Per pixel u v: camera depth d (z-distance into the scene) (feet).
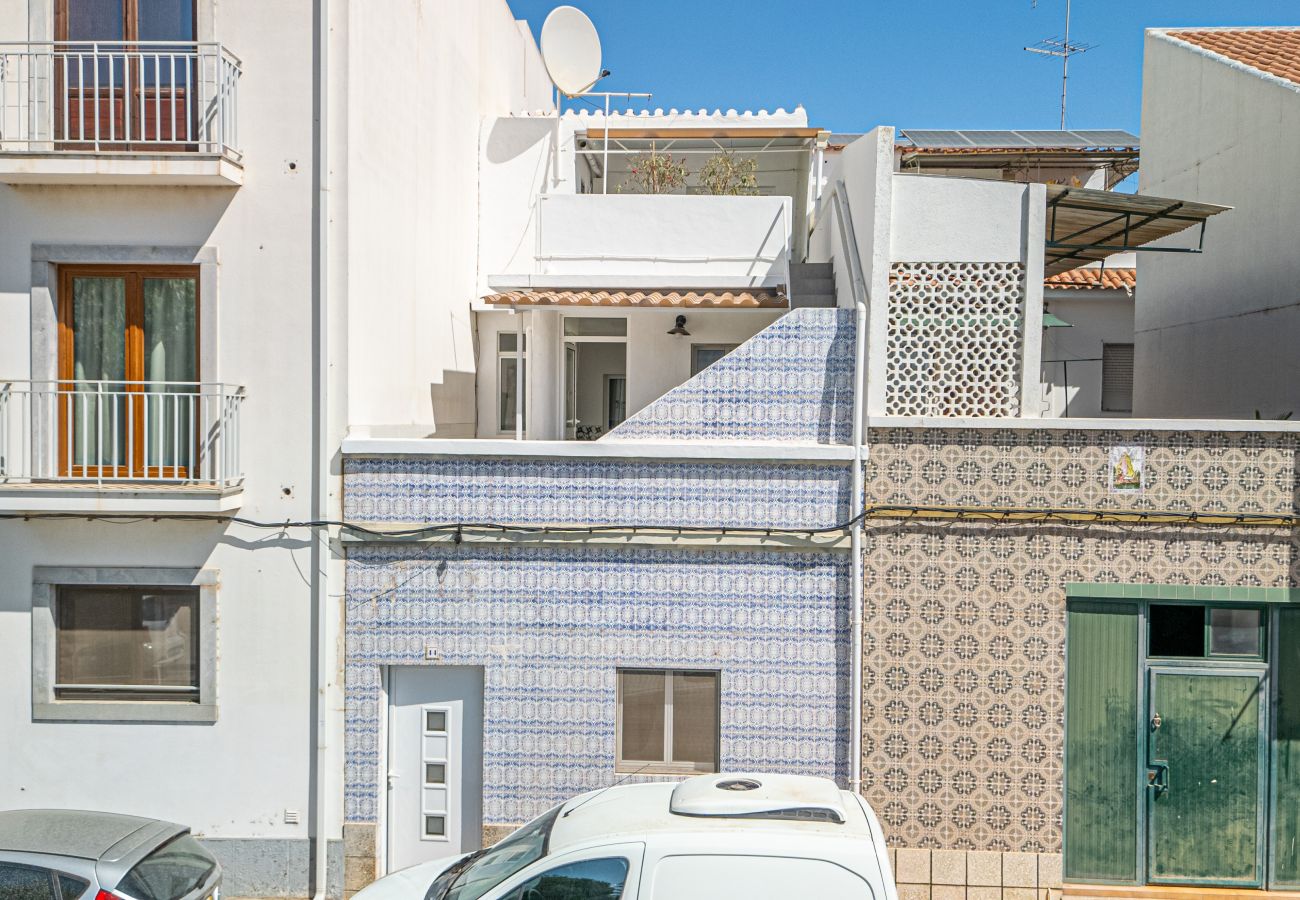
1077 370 52.75
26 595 30.07
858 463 29.58
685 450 29.84
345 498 30.22
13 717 30.27
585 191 54.19
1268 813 29.91
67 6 29.99
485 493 30.22
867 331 30.35
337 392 29.96
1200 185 42.14
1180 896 29.63
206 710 30.25
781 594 30.22
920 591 29.86
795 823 18.86
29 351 29.71
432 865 22.79
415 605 30.48
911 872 30.12
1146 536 29.35
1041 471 29.45
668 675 30.91
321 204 29.43
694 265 41.91
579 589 30.42
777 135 49.62
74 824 22.72
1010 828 30.07
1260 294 36.88
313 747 30.40
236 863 30.35
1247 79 38.17
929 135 65.41
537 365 40.83
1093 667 29.96
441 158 39.27
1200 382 41.81
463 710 31.17
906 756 30.09
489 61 47.57
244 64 29.43
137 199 29.53
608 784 30.55
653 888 17.71
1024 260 30.68
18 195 29.48
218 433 28.89
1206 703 29.94
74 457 30.45
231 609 30.19
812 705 30.30
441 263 39.47
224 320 29.81
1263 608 29.71
